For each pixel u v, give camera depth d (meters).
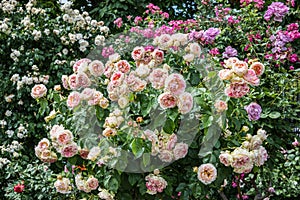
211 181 1.97
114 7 5.71
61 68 4.45
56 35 4.56
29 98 4.39
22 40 4.46
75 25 4.68
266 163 2.78
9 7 4.59
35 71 4.43
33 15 4.69
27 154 4.30
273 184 3.25
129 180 2.04
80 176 2.20
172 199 2.17
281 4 3.78
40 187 3.35
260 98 2.75
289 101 2.98
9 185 3.58
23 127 4.23
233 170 2.06
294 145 3.17
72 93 2.12
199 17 4.36
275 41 3.48
